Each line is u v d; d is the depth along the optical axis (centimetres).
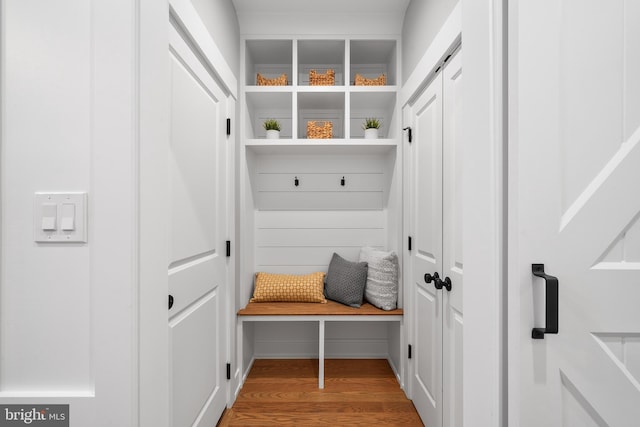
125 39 75
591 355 72
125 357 74
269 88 222
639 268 72
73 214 75
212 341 165
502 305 77
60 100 76
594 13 73
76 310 75
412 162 201
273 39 222
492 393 77
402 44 220
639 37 73
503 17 77
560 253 73
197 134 146
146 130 79
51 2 76
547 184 73
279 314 210
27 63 76
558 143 73
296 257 261
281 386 213
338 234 262
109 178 75
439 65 158
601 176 73
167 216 90
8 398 74
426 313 174
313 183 262
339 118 261
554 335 72
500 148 77
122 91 75
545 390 72
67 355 75
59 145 76
